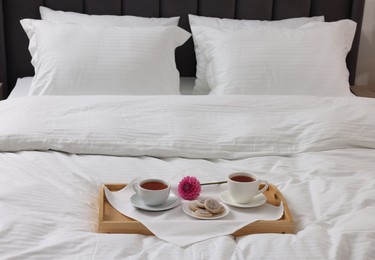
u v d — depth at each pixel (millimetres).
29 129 1896
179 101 2139
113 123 1958
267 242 1296
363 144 1980
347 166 1824
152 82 2477
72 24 2586
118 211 1464
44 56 2463
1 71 2816
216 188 1615
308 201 1561
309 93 2523
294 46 2588
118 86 2436
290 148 1945
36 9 2805
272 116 2088
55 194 1528
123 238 1307
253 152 1914
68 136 1886
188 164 1824
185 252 1269
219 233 1346
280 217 1429
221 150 1902
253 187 1480
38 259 1209
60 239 1282
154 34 2582
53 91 2395
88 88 2414
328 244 1299
